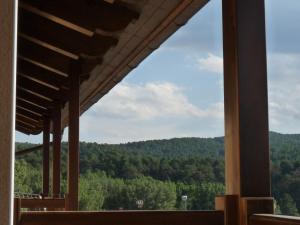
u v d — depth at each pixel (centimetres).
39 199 547
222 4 231
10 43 98
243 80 211
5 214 94
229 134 217
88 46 492
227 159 219
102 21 439
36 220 214
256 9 217
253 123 209
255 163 207
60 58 559
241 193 204
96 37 488
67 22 452
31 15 494
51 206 550
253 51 214
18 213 212
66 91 689
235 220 206
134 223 217
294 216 169
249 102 210
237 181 207
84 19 441
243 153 206
